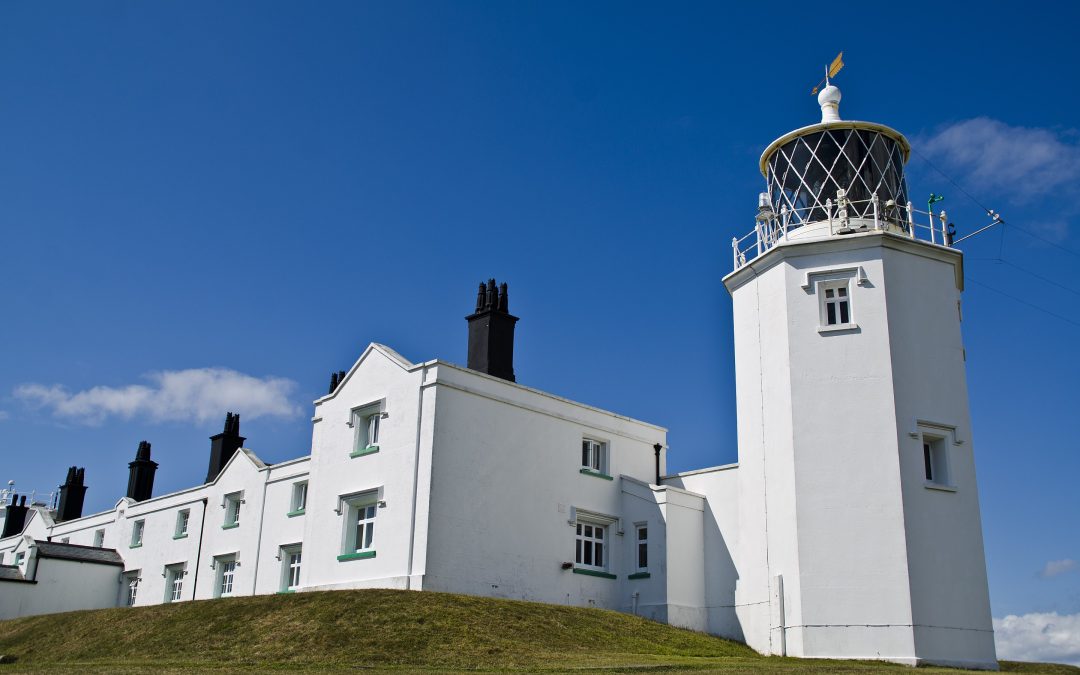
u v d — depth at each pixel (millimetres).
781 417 28125
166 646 23922
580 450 33406
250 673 18734
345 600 25266
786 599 26875
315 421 34375
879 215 29547
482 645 22453
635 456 35281
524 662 21109
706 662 21984
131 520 47969
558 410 33062
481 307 34031
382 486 30406
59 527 55000
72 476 58031
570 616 26672
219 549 40562
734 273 31125
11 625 30516
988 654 25422
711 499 32312
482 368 32906
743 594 29547
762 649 27922
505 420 31250
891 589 25203
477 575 29094
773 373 28781
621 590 32719
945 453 26906
